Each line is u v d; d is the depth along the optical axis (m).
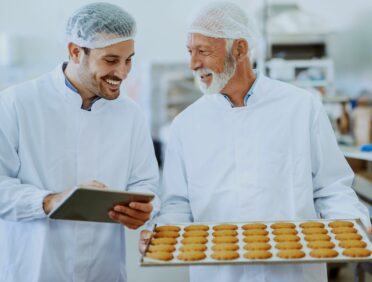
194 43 1.71
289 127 1.78
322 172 1.76
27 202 1.61
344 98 3.50
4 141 1.70
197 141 1.83
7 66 6.40
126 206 1.51
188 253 1.50
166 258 1.48
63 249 1.70
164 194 1.90
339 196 1.72
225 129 1.81
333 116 3.81
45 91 1.77
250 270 1.71
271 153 1.76
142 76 6.17
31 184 1.71
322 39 4.92
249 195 1.75
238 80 1.78
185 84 5.91
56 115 1.75
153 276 3.39
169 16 6.60
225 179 1.79
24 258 1.71
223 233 1.65
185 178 1.88
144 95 6.01
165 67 5.90
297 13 4.95
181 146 1.89
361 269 2.72
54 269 1.69
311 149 1.78
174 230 1.69
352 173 1.79
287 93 1.82
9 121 1.70
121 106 1.85
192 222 1.78
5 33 6.44
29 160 1.71
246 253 1.51
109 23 1.61
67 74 1.77
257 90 1.81
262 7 4.89
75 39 1.65
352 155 2.62
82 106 1.78
